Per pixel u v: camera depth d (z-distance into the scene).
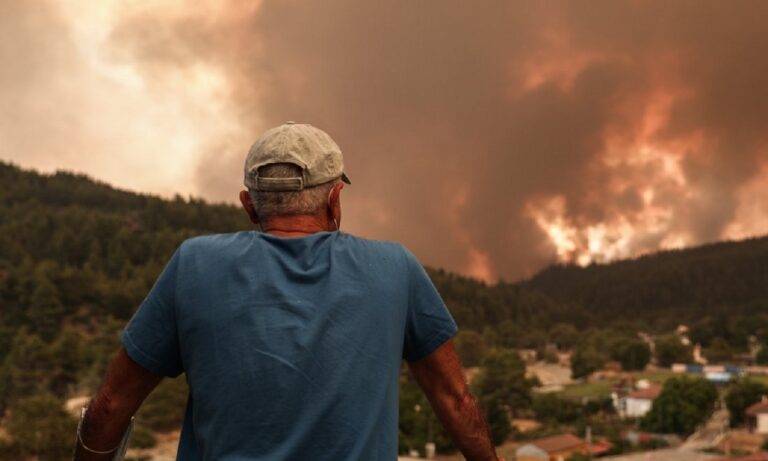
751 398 107.75
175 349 1.67
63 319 166.75
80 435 1.73
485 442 1.79
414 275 1.72
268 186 1.72
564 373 180.62
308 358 1.53
